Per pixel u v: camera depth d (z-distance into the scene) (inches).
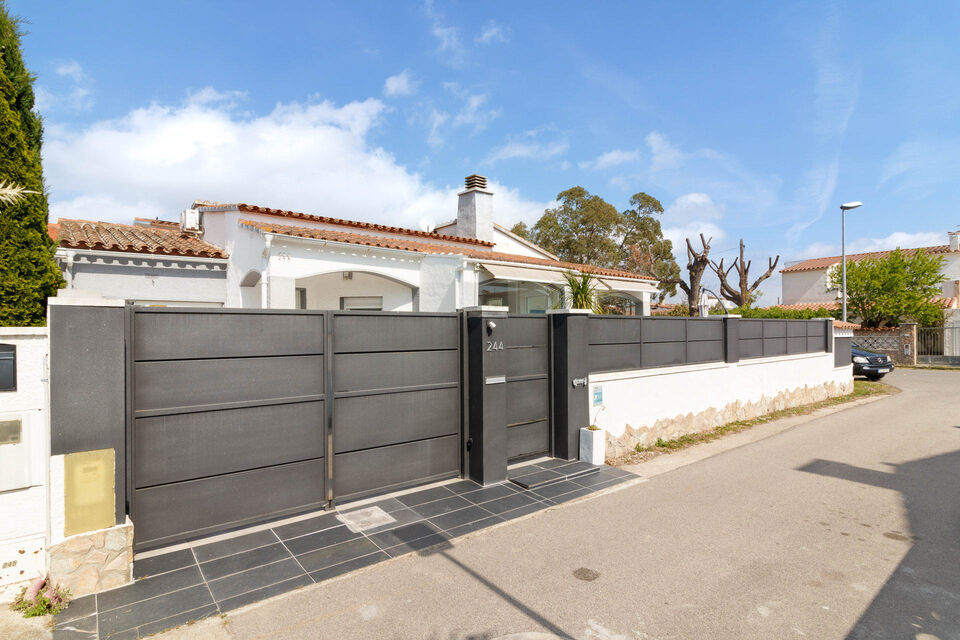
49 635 133.9
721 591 159.8
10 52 187.0
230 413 195.0
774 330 484.1
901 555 184.9
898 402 538.9
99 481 158.1
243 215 443.8
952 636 136.0
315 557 179.3
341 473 225.8
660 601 153.9
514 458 294.4
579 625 141.7
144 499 178.4
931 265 994.7
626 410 334.0
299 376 212.2
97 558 154.6
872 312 1029.8
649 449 343.6
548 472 280.5
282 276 370.9
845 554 185.8
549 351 311.9
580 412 305.9
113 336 161.0
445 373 262.8
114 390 161.0
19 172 174.2
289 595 155.2
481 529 205.6
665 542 195.6
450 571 171.6
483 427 257.4
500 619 144.3
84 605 147.7
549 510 227.9
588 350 313.3
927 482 270.2
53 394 151.4
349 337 226.8
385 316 238.5
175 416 183.8
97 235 401.4
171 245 424.5
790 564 177.9
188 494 186.7
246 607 148.3
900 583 164.7
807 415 470.3
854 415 467.2
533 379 303.6
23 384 152.1
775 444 358.0
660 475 283.9
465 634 137.3
